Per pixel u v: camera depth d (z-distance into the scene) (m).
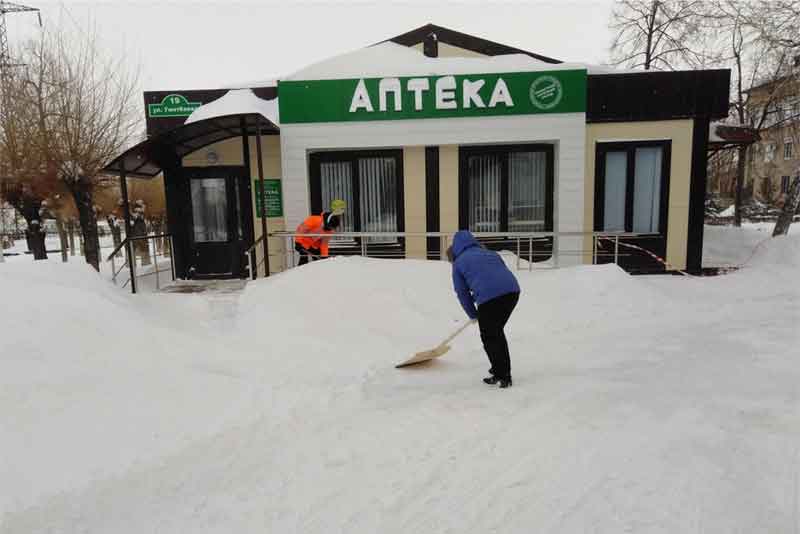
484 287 4.17
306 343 5.07
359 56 10.14
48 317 3.97
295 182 9.44
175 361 4.12
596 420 3.41
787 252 9.86
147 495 2.57
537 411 3.61
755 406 3.53
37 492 2.49
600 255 9.75
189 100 9.73
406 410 3.68
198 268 9.71
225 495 2.59
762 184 30.39
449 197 9.73
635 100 9.28
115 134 11.94
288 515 2.41
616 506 2.39
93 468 2.74
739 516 2.27
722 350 4.99
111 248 26.00
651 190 9.66
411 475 2.77
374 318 6.02
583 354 5.11
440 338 5.70
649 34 17.19
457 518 2.36
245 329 5.53
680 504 2.38
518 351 5.29
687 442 3.02
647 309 6.73
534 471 2.77
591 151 9.52
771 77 12.46
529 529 2.25
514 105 9.22
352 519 2.37
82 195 11.94
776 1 11.65
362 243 9.25
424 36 10.29
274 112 9.67
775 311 6.61
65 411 3.11
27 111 11.29
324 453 3.03
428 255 9.90
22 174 11.48
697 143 9.38
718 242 13.26
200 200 9.65
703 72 9.17
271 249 9.69
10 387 3.17
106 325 4.23
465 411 3.64
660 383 4.12
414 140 9.38
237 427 3.33
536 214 9.91
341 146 9.39
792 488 2.48
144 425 3.18
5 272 4.84
